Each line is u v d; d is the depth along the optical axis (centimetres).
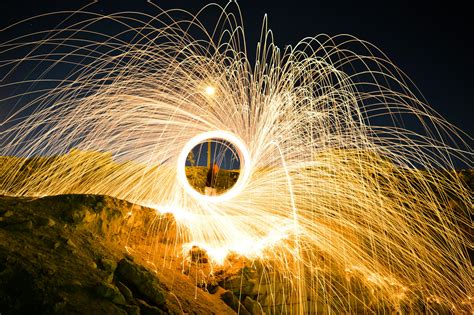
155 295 354
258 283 475
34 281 290
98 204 436
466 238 750
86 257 359
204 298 415
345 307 521
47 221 380
